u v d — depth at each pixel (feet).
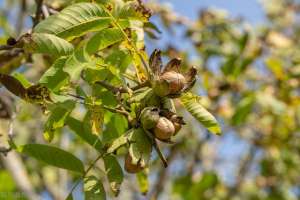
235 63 16.14
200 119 7.02
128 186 16.26
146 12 7.25
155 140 6.61
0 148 8.10
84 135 7.78
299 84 16.80
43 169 18.11
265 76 17.52
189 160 18.71
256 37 18.10
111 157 7.04
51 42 6.73
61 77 6.68
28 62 9.80
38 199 14.64
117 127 7.75
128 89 6.90
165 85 6.65
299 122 18.08
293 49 18.33
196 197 17.22
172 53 14.82
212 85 16.05
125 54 7.23
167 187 18.88
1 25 14.75
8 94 8.57
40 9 9.02
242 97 16.35
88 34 8.30
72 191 7.24
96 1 7.33
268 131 18.53
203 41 17.22
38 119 13.82
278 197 20.52
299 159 19.61
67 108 6.84
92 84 7.00
